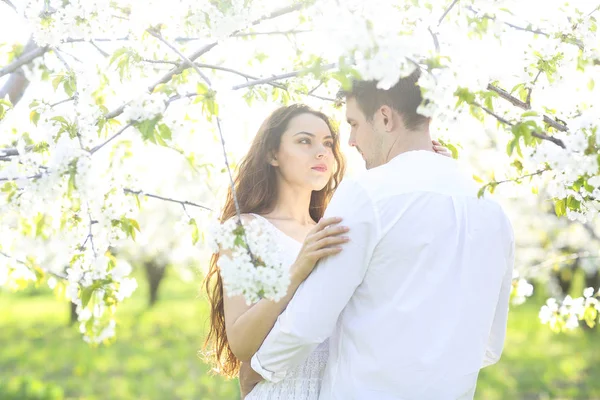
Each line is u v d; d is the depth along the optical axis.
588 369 10.92
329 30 1.69
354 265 2.01
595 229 9.58
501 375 10.32
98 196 2.15
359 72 1.70
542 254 10.51
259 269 1.75
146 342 13.30
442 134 2.57
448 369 1.99
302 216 2.83
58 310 18.52
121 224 2.32
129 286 2.35
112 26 2.29
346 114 2.20
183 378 10.28
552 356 12.03
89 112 2.18
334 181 3.09
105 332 2.38
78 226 2.33
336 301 2.02
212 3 2.17
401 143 2.11
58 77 2.36
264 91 2.52
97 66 2.40
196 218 2.61
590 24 2.35
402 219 2.01
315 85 2.58
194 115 2.54
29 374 10.48
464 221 2.06
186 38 2.33
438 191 2.05
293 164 2.76
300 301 2.03
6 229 2.68
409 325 1.99
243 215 2.77
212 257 2.81
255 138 2.84
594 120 1.94
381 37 1.70
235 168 2.89
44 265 2.76
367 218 2.01
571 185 2.19
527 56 2.39
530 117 1.91
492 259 2.11
